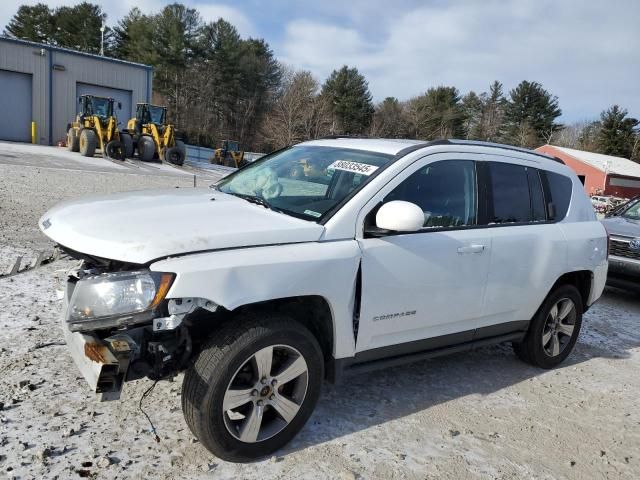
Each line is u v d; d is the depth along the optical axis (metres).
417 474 3.06
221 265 2.71
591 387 4.56
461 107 78.81
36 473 2.69
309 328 3.36
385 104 74.75
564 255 4.56
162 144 26.92
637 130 83.38
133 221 2.98
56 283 5.54
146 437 3.10
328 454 3.15
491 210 4.09
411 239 3.51
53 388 3.50
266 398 2.98
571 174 4.98
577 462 3.39
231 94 67.12
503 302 4.18
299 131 58.19
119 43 71.00
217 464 2.93
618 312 7.21
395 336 3.57
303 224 3.16
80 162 21.64
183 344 2.92
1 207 9.41
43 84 31.81
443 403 3.97
